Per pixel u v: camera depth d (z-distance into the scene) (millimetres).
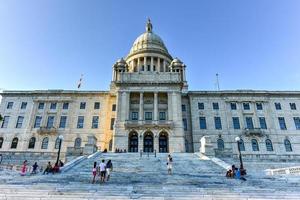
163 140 46906
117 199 12609
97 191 13750
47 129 51531
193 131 51750
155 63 66625
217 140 50688
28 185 14734
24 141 51000
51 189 14031
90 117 53812
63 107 55000
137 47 72312
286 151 49500
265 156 38688
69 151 37031
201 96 55719
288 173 25094
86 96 56344
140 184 15641
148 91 50531
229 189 14398
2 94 56125
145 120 47250
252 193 13711
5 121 53312
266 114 53188
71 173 20703
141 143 45469
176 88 50906
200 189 14258
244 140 50406
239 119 52875
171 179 17859
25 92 56281
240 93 55281
